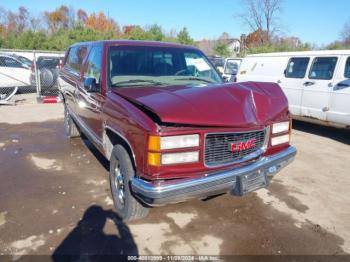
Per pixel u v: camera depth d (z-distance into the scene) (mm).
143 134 2652
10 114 9039
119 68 3766
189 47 4551
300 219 3521
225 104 2961
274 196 4074
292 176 4793
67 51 6605
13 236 3061
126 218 3258
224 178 2830
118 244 2984
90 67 4344
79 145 6020
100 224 3299
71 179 4422
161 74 3955
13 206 3629
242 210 3676
